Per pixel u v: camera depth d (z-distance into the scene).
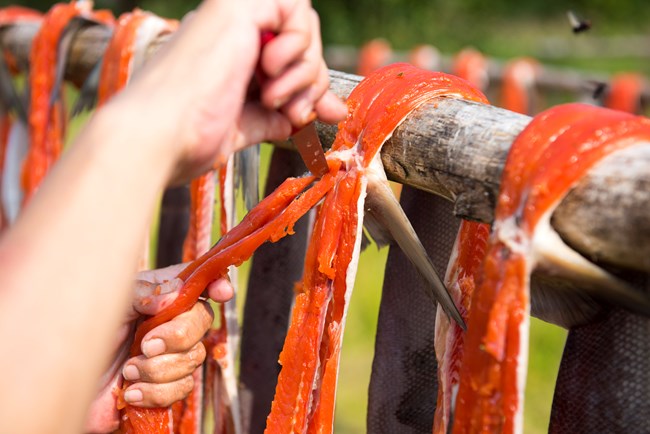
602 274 0.97
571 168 0.93
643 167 0.91
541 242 0.94
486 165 1.05
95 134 0.71
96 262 0.65
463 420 1.02
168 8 11.16
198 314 1.29
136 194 0.69
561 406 1.14
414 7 11.68
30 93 2.51
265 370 1.81
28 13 2.91
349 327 4.25
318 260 1.19
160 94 0.76
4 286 0.63
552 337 3.92
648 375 1.05
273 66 0.85
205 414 1.69
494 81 4.34
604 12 13.28
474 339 1.00
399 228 1.20
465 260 1.21
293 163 1.78
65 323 0.63
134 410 1.30
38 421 0.60
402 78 1.23
